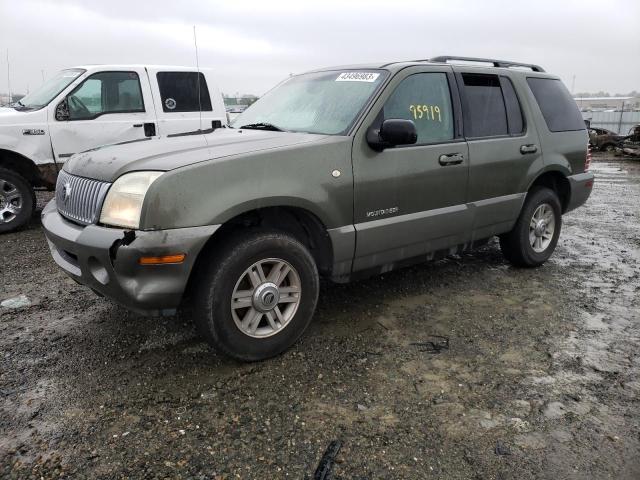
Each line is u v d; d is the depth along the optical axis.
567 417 2.77
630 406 2.88
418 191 3.92
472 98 4.45
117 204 2.91
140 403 2.85
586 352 3.50
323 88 4.20
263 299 3.19
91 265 2.99
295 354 3.41
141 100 7.50
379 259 3.82
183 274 2.86
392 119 3.56
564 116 5.37
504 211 4.70
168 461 2.40
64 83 7.07
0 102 9.86
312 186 3.29
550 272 5.21
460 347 3.55
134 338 3.61
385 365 3.29
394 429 2.65
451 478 2.32
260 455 2.45
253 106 4.76
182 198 2.84
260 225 3.35
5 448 2.48
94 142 7.14
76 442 2.53
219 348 3.13
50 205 3.77
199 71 8.06
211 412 2.78
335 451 2.48
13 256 5.55
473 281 4.88
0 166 6.58
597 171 15.73
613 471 2.37
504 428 2.67
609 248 6.21
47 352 3.40
